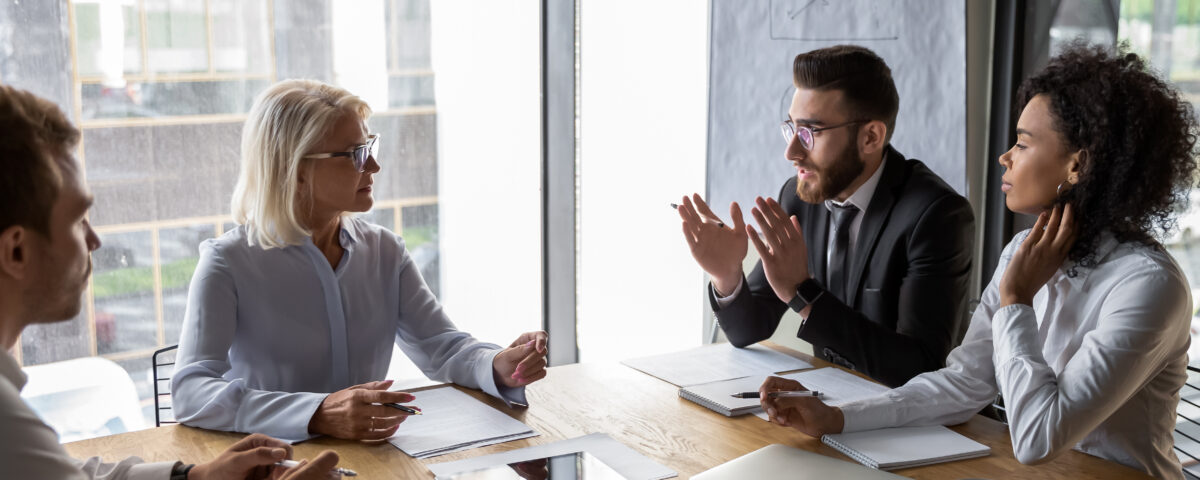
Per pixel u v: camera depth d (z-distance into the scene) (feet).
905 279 7.25
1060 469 4.82
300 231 6.26
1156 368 4.92
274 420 5.28
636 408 5.77
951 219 7.17
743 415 5.65
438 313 7.00
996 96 8.22
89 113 8.82
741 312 7.09
